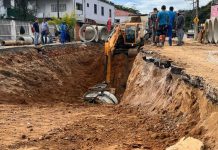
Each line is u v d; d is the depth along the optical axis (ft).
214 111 26.37
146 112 42.91
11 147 30.27
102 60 91.50
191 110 31.07
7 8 149.59
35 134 34.17
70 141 31.55
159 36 74.95
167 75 42.57
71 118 41.63
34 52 80.43
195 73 34.22
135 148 27.81
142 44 83.25
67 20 150.30
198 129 26.45
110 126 36.40
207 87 28.43
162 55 53.83
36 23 87.35
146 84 53.21
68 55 97.55
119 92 74.43
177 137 28.68
